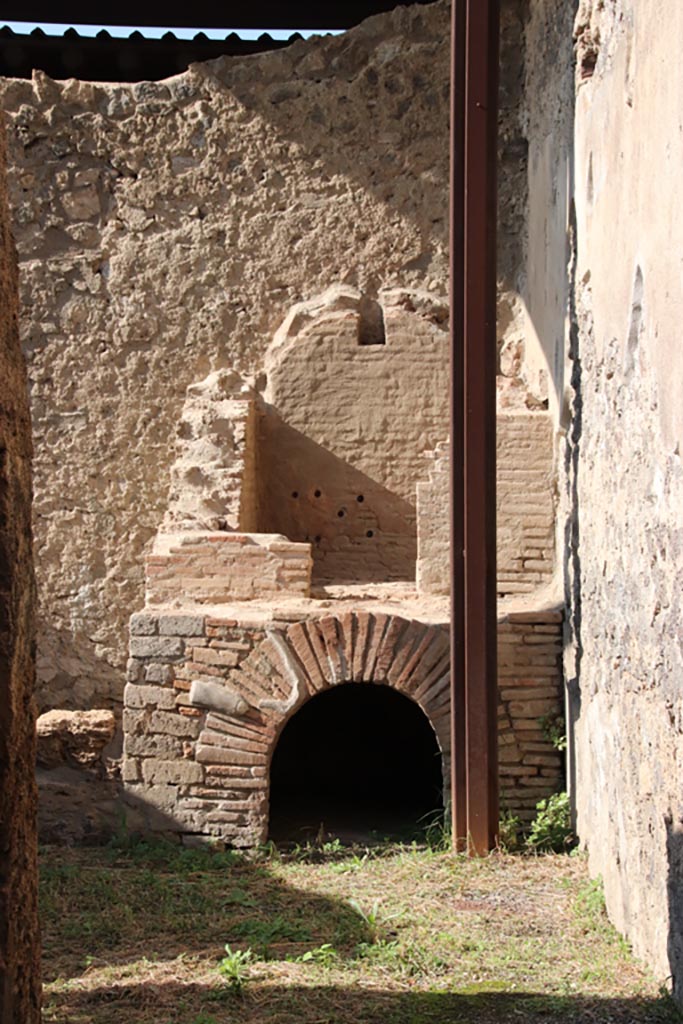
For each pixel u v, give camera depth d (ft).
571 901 24.11
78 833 30.60
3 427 12.24
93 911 24.30
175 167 40.81
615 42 22.38
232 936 22.48
